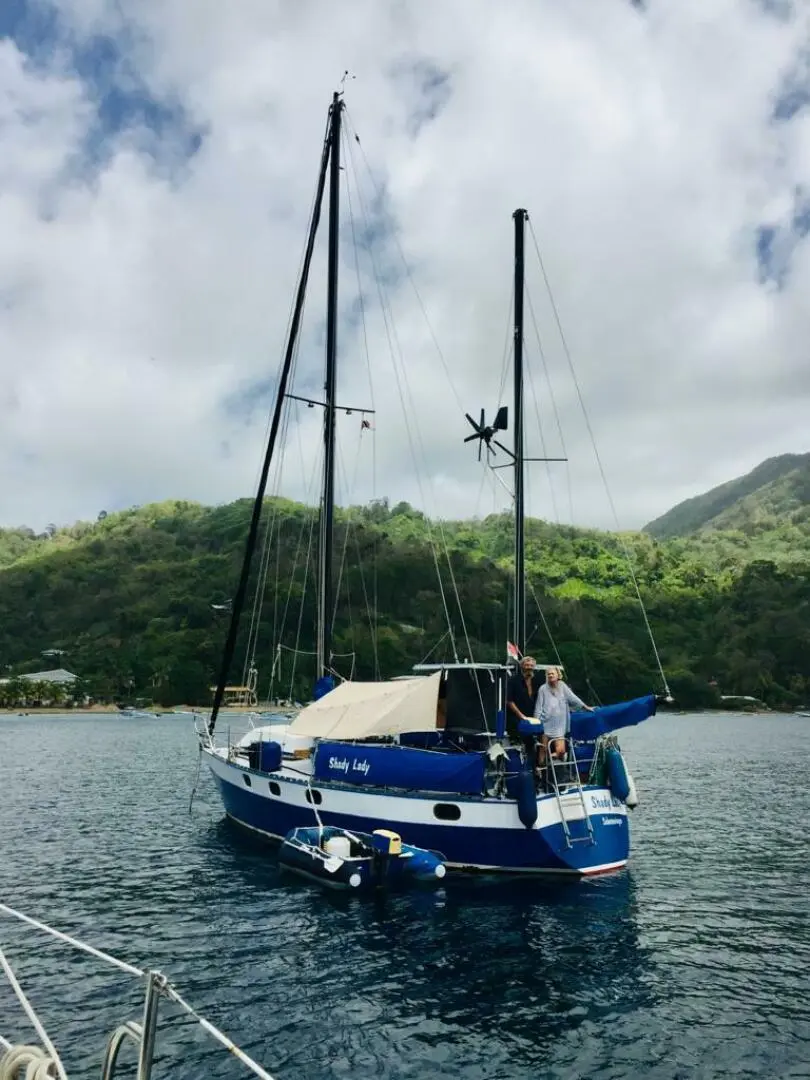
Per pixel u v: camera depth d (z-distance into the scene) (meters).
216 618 160.50
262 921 15.64
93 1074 9.78
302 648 108.62
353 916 15.77
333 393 25.94
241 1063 10.01
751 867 21.47
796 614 190.62
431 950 13.84
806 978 12.90
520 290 25.02
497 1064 9.98
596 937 14.62
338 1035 10.71
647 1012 11.50
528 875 18.14
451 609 125.88
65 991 12.31
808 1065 10.08
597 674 130.12
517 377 24.73
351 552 133.12
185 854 22.33
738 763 57.78
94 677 153.62
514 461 24.41
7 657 185.38
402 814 18.47
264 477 26.34
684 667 171.50
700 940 14.73
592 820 18.44
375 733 19.44
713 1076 9.78
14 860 22.00
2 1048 6.25
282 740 23.61
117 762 53.47
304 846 18.55
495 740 19.42
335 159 26.48
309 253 26.48
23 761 54.16
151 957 13.74
